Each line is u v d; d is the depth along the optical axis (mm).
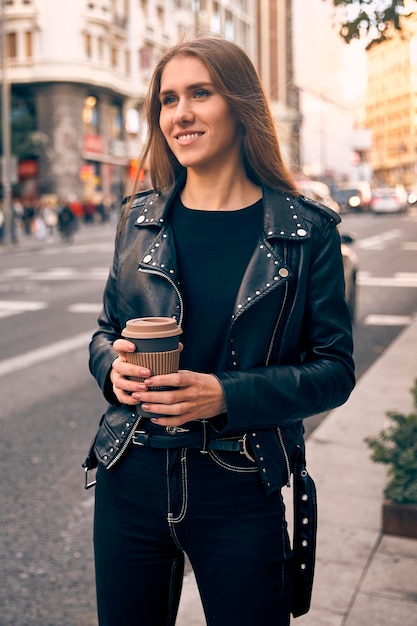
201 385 1430
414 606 2674
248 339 1570
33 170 42562
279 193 1652
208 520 1553
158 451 1574
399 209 41625
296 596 1682
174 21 54031
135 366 1413
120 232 1779
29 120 40125
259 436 1562
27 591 3150
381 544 3143
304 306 1607
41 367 7418
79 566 3365
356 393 5668
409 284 13148
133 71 47875
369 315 10180
